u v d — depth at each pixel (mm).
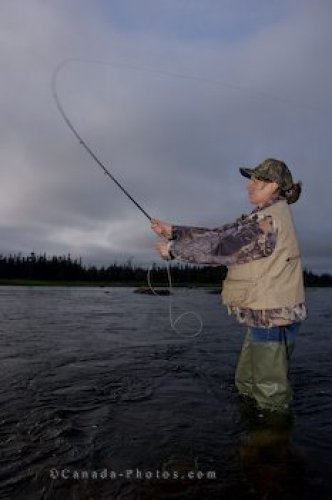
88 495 2641
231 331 9352
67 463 3006
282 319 3725
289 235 3801
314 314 14547
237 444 3289
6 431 3514
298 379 5215
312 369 5734
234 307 3996
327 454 3125
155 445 3273
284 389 3873
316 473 2863
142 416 3861
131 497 2623
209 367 5703
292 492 2650
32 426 3619
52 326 9922
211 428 3584
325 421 3744
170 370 5527
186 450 3189
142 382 4949
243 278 3809
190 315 13430
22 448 3221
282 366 3857
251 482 2770
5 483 2756
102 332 8953
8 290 32375
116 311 14758
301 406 4152
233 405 4137
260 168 3975
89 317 12328
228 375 5281
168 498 2609
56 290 34656
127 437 3416
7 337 8055
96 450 3193
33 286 45625
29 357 6238
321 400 4355
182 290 35812
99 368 5613
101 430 3547
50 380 5012
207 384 4867
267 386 3898
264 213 3779
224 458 3072
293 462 3012
